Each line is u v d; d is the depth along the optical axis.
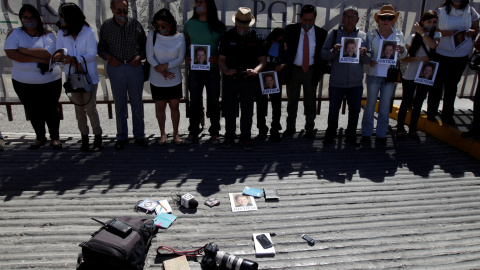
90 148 5.79
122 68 5.38
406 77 6.00
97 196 4.64
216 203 4.52
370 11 6.30
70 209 4.38
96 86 5.51
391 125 6.98
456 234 4.16
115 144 5.81
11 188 4.73
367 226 4.24
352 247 3.91
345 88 5.80
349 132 6.19
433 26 5.56
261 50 5.55
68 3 5.07
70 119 7.27
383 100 6.00
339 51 5.56
